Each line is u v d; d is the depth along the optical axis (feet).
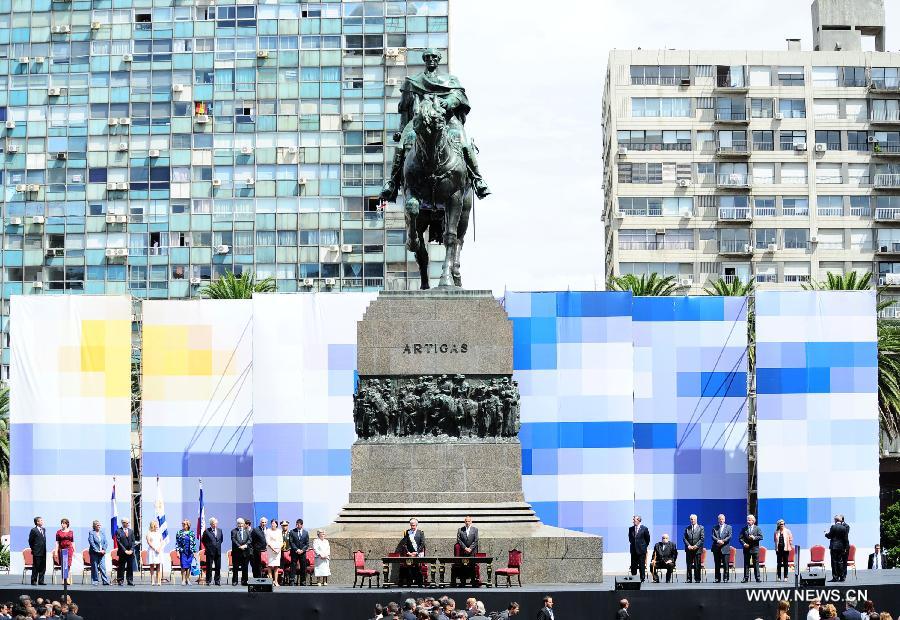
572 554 168.86
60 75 396.98
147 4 395.96
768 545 219.00
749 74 422.82
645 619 153.99
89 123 395.34
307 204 390.42
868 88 423.23
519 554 162.91
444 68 389.80
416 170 180.65
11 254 394.32
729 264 420.36
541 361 220.84
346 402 220.02
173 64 394.32
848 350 221.05
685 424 223.92
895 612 159.33
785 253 421.18
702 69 422.82
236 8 394.11
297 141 391.24
